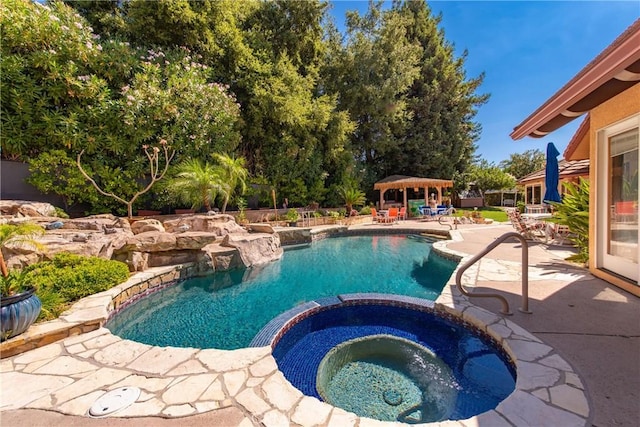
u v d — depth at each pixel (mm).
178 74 11211
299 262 8664
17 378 2678
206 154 11992
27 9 8406
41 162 8594
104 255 5887
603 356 2650
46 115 8570
